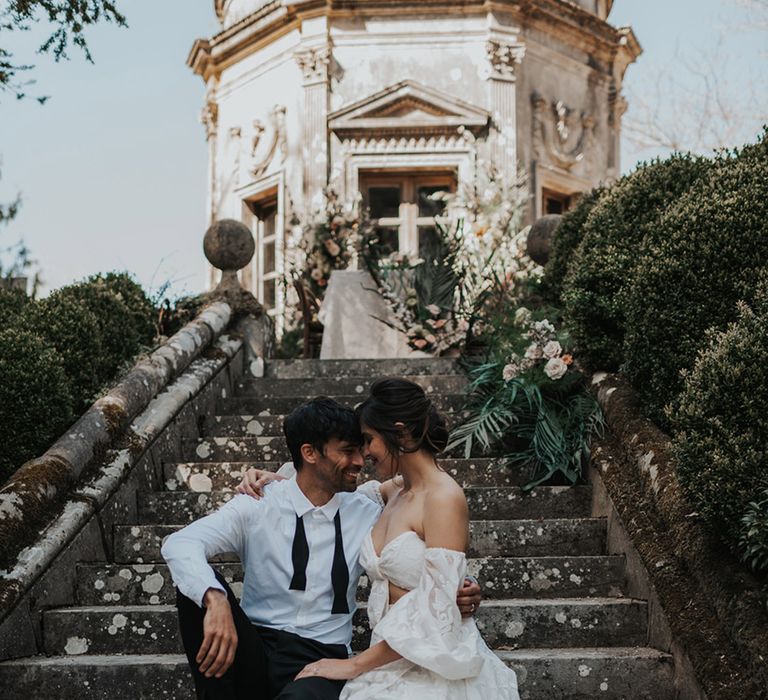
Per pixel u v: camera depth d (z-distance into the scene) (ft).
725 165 16.62
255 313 23.62
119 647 12.91
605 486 15.12
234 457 18.35
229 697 9.66
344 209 39.11
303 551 10.36
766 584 10.89
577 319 18.33
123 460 15.76
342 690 9.45
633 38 47.91
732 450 11.39
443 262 25.59
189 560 9.55
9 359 16.31
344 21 43.29
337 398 20.12
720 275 14.65
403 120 42.50
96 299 21.34
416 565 9.52
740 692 10.21
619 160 48.14
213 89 48.42
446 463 16.89
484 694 9.34
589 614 13.00
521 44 43.39
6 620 12.21
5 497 13.50
